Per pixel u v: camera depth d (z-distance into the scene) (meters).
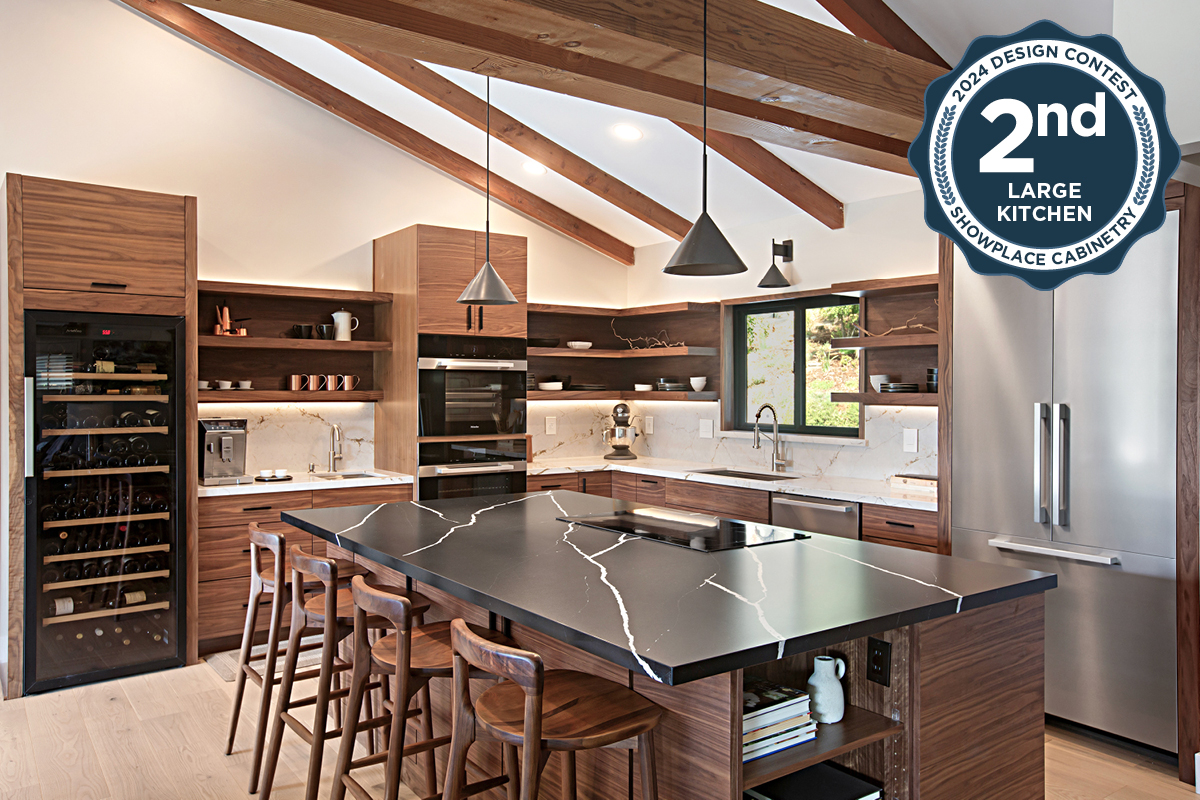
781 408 5.83
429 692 2.91
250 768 3.22
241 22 4.83
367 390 5.72
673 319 6.58
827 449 5.36
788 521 4.81
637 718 1.85
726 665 1.63
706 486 5.38
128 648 4.28
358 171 5.62
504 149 5.67
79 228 4.11
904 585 2.21
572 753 2.02
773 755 1.96
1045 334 3.61
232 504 4.64
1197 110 2.84
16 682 3.97
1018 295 3.70
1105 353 3.41
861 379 5.12
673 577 2.30
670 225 6.12
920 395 4.45
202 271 5.04
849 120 3.33
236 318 5.16
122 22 4.79
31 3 4.51
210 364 5.09
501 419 5.58
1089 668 3.51
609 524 3.20
